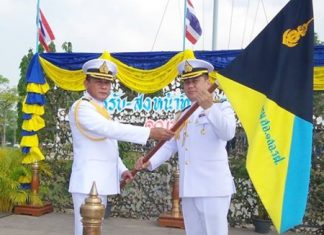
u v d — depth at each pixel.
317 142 6.13
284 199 2.53
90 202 2.45
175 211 6.33
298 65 2.63
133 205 6.90
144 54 6.38
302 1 2.66
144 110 6.68
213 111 2.88
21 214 6.77
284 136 2.59
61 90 7.07
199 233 3.30
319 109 6.10
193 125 3.21
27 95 6.64
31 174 6.91
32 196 6.81
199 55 6.14
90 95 3.41
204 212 3.13
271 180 2.54
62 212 7.09
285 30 2.69
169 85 6.56
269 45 2.74
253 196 6.35
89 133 3.31
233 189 3.27
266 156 2.56
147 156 3.38
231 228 6.43
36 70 6.63
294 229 6.29
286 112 2.61
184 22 6.30
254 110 2.70
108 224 6.40
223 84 2.79
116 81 6.77
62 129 7.09
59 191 7.14
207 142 3.14
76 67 6.64
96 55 6.56
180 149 3.28
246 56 2.79
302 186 2.55
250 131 2.67
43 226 6.12
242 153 6.43
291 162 2.57
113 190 3.37
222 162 3.16
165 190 6.80
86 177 3.26
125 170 3.57
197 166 3.14
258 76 2.74
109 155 3.38
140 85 6.36
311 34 2.61
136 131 3.16
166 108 6.58
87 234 2.43
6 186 6.70
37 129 6.70
